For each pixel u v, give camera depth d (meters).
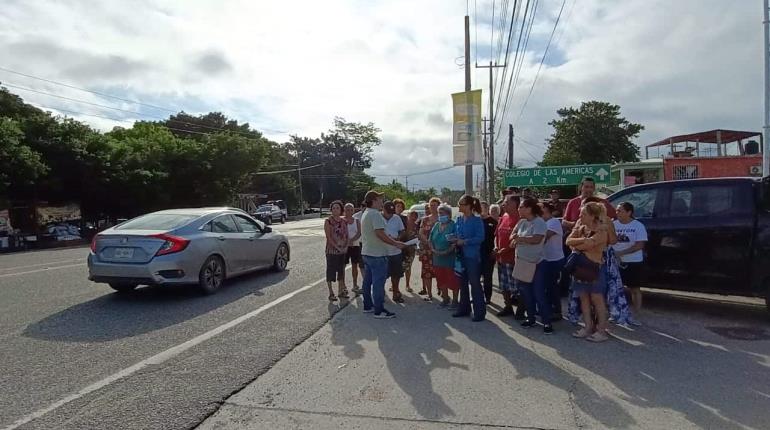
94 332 6.35
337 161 89.00
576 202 8.02
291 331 6.42
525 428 3.74
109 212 34.59
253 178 65.50
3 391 4.46
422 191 105.56
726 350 5.55
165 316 7.20
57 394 4.39
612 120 41.00
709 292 6.98
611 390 4.43
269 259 10.98
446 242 7.64
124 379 4.74
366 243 7.23
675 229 7.17
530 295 6.51
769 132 11.79
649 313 7.27
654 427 3.74
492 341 5.97
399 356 5.42
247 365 5.12
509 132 37.44
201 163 39.75
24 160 25.00
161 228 8.54
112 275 8.14
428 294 8.74
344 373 4.91
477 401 4.22
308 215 71.25
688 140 29.64
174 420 3.90
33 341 5.95
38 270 12.04
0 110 32.00
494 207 8.57
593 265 5.84
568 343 5.86
